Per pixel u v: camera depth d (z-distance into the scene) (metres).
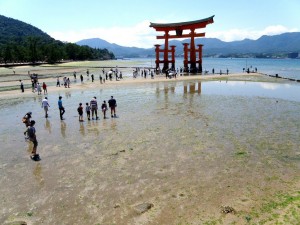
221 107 28.36
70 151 15.66
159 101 32.12
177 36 75.88
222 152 15.00
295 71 96.00
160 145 16.34
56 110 27.88
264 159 13.91
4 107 30.00
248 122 21.77
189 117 23.70
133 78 62.12
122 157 14.52
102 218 9.12
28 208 9.81
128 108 28.06
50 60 151.88
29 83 55.78
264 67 136.25
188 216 9.05
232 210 9.23
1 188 11.33
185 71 77.31
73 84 50.91
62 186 11.41
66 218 9.16
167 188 11.04
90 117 24.38
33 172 12.85
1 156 15.04
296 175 11.96
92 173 12.61
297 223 8.13
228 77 63.75
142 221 8.87
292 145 16.03
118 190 10.98
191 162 13.66
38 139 18.06
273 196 10.08
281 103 30.58
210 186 11.11
